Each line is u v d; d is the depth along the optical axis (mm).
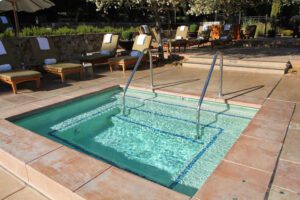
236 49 10648
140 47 8609
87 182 2430
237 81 6207
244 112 4695
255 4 12211
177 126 4453
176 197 2191
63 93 5699
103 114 5098
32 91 5934
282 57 7957
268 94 5062
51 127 4578
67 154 2969
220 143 3805
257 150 2928
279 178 2434
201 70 7691
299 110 4125
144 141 4016
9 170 3055
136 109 5273
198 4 8453
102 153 3697
